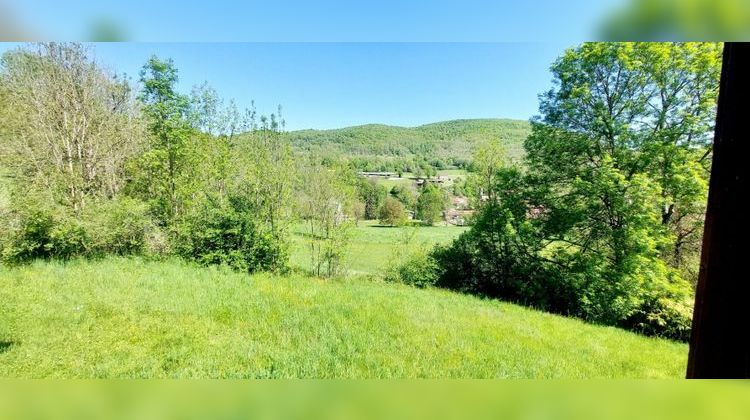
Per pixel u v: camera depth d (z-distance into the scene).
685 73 14.98
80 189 15.70
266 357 5.66
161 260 13.84
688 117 14.66
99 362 5.24
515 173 18.98
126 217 14.13
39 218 12.34
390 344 6.63
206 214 14.38
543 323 10.53
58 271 10.83
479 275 19.25
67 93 16.66
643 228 14.91
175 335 6.45
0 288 8.66
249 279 11.89
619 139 15.76
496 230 18.48
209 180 15.90
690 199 14.59
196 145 16.45
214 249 14.29
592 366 6.53
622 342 9.41
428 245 19.39
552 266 17.17
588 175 16.52
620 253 15.48
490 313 10.95
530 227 17.36
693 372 1.57
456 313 10.09
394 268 18.08
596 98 16.80
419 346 6.63
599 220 16.39
